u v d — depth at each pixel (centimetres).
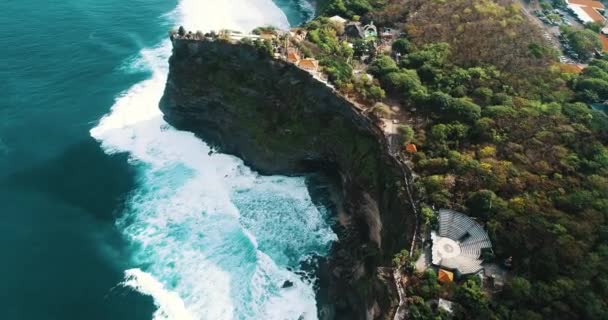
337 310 7175
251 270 7788
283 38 9838
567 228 6362
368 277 7200
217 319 7112
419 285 6162
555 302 5725
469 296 5881
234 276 7688
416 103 8750
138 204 8794
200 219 8600
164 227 8419
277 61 9231
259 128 9500
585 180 6950
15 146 9650
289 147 9231
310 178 9362
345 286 7462
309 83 9006
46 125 10212
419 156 7750
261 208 8844
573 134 7600
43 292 7231
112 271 7638
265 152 9444
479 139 7969
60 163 9425
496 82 8919
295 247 8169
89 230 8250
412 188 7325
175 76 10025
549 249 6188
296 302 7375
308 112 9094
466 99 8556
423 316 5828
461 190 7175
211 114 10081
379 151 8106
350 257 7894
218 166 9662
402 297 6091
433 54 9756
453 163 7488
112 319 6969
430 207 7031
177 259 7894
